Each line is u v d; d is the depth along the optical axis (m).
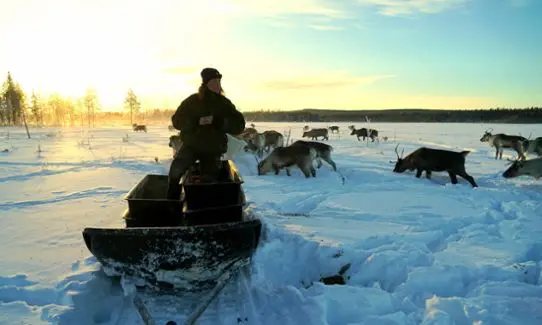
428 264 5.27
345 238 6.23
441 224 7.32
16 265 5.27
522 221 7.40
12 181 12.12
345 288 4.45
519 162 14.26
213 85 5.21
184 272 4.37
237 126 5.39
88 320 4.24
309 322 3.80
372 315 3.98
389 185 12.03
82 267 5.20
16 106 83.06
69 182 11.98
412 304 4.21
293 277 5.44
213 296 4.19
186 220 5.02
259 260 5.38
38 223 7.30
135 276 4.45
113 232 4.18
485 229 7.02
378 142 33.94
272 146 22.95
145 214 5.18
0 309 4.07
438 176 15.29
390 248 5.74
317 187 12.00
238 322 4.14
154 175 6.57
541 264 5.07
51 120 99.25
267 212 8.31
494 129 57.16
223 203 5.12
